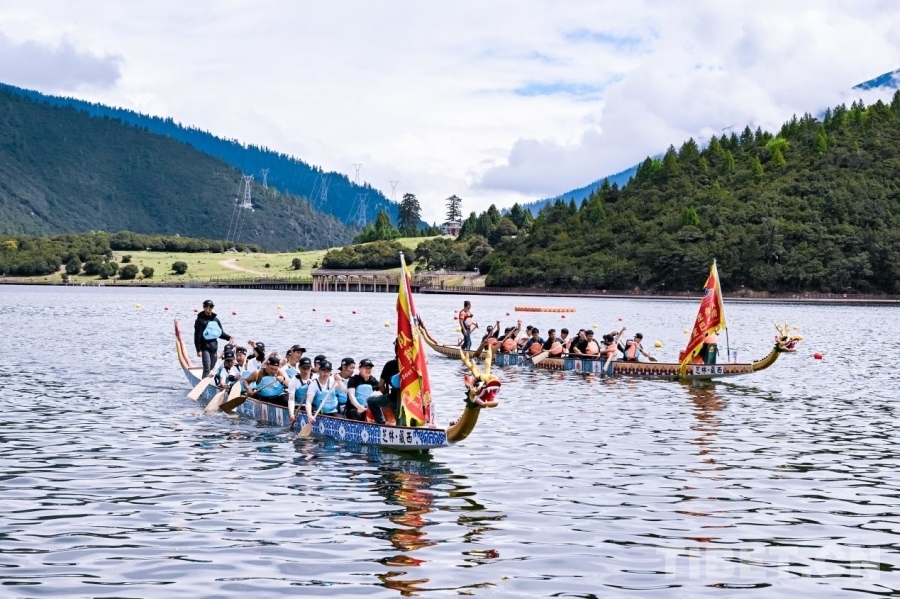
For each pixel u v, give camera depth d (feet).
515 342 163.63
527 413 103.35
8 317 294.87
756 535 55.57
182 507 59.93
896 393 124.47
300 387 89.76
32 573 47.03
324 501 62.13
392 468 72.28
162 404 103.71
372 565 49.29
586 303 574.15
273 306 459.32
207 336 113.80
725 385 132.77
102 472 69.41
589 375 144.66
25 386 117.80
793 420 99.71
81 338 203.10
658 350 206.39
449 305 520.01
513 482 68.18
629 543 53.72
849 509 61.62
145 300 510.17
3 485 64.75
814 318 385.09
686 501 63.16
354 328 266.77
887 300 609.42
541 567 49.34
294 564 49.21
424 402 79.00
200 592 44.86
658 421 98.27
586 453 79.56
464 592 45.57
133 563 48.83
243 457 75.72
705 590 46.39
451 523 57.26
